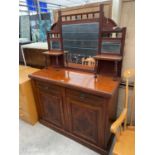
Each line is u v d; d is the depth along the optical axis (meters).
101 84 1.35
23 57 2.43
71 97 1.46
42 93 1.74
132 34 1.35
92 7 1.47
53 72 1.77
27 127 1.97
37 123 2.04
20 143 1.70
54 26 1.76
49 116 1.85
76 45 1.67
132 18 1.29
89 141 1.56
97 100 1.27
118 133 1.18
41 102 1.83
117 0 1.29
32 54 2.28
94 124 1.42
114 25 1.35
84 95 1.34
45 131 1.88
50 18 2.30
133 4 1.25
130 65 1.47
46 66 2.01
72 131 1.68
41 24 2.44
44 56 2.11
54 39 1.81
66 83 1.40
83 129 1.55
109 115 1.31
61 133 1.81
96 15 1.45
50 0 4.30
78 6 1.55
